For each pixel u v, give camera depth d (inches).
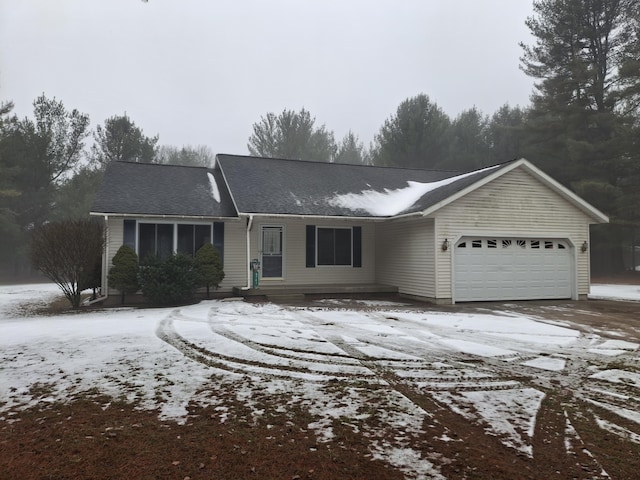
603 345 287.1
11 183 1041.5
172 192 573.9
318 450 136.6
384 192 645.9
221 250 557.3
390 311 436.1
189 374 211.9
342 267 623.2
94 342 278.5
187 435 146.3
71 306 508.7
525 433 150.4
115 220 515.8
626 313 435.2
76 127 1152.8
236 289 552.7
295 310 436.5
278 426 153.6
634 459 133.1
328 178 664.4
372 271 637.3
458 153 1176.8
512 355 258.2
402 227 570.9
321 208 555.2
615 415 167.3
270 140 1252.5
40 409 168.2
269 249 589.9
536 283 549.0
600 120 913.5
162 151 1827.0
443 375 215.9
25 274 1263.5
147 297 485.1
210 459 130.7
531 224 544.1
